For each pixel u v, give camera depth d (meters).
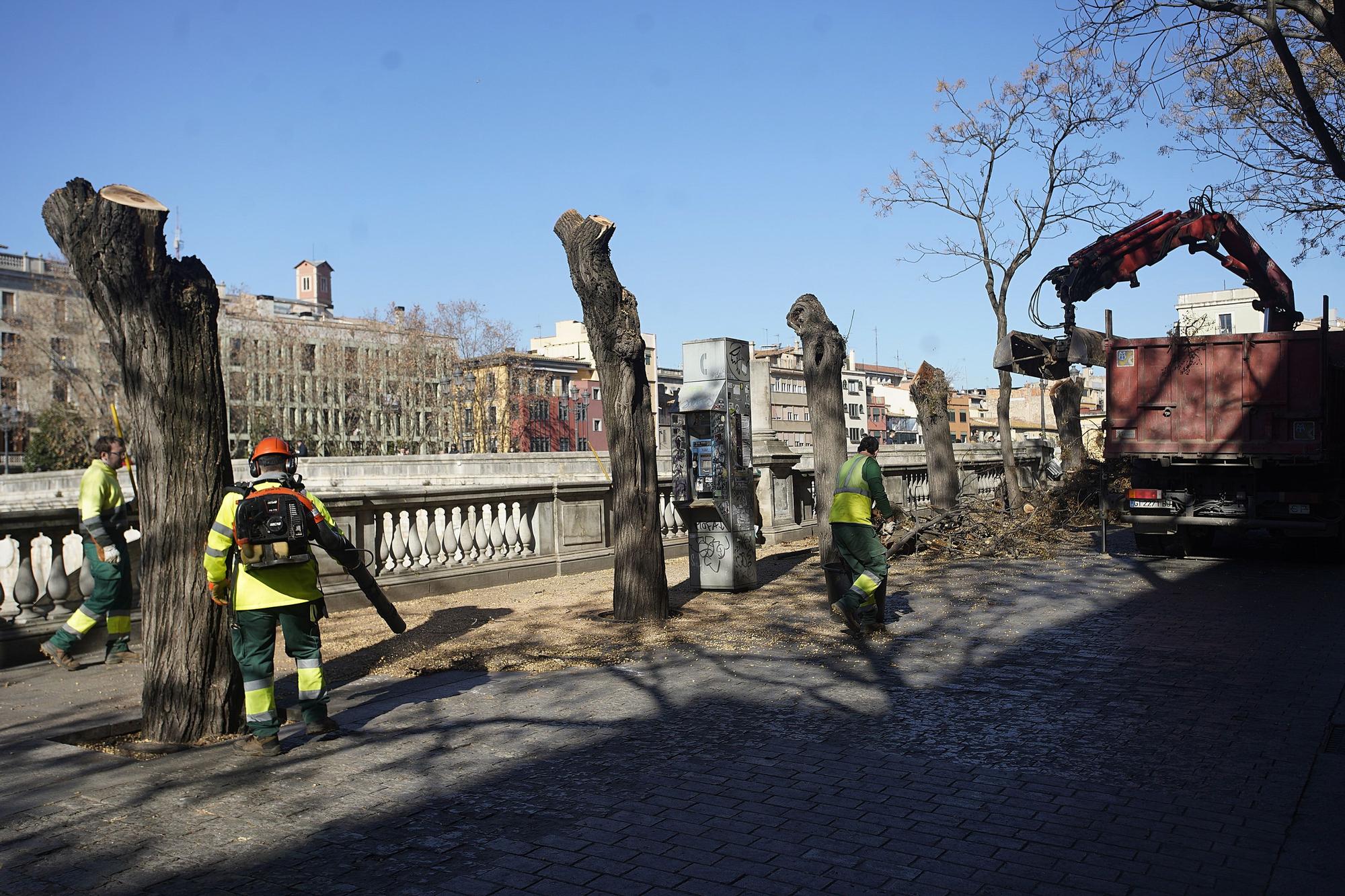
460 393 73.38
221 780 5.38
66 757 5.77
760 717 6.52
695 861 4.21
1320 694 6.93
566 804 4.94
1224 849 4.30
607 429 10.15
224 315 65.31
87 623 8.30
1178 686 7.20
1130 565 14.09
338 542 6.25
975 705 6.73
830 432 13.59
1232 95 15.69
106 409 53.59
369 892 3.96
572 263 9.97
